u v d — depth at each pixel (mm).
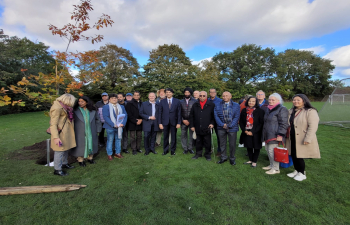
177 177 3164
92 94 25859
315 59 43500
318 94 45031
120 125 4004
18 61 17141
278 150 3047
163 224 1988
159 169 3533
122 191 2682
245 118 3645
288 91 41656
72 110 3350
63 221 2025
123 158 4207
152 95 4508
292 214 2158
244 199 2477
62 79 3994
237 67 39625
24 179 3045
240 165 3748
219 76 37125
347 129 7586
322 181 2979
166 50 29047
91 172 3381
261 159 4145
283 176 3197
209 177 3162
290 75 44469
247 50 39500
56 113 3070
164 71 26219
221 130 3820
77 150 3488
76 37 4125
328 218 2084
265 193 2625
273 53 40750
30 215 2119
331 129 7637
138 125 4477
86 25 4027
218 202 2410
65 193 2602
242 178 3119
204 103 4086
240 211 2219
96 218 2078
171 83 25078
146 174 3291
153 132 4594
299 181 2990
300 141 2986
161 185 2871
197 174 3291
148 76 26688
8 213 2139
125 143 4707
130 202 2402
